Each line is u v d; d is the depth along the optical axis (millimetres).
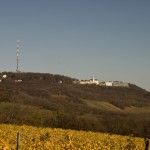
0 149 23453
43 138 31062
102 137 44594
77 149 27203
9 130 40281
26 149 25250
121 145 32406
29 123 75000
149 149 22000
